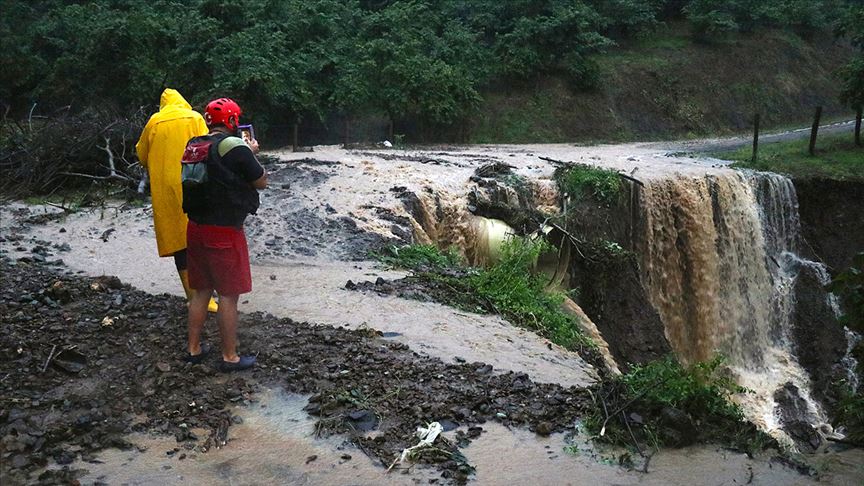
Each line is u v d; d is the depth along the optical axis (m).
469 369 5.76
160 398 5.06
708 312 17.17
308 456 4.39
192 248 5.36
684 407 4.73
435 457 4.32
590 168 15.81
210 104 5.37
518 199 14.11
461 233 12.49
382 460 4.32
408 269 9.55
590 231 14.77
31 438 4.41
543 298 9.74
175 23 24.17
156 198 6.19
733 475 4.10
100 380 5.29
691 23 35.38
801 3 37.78
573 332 8.70
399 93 24.88
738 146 25.39
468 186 13.61
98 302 6.94
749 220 18.47
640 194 15.83
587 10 31.47
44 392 5.11
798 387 17.92
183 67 23.25
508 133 27.81
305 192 12.33
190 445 4.51
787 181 19.56
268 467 4.26
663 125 30.86
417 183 13.14
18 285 7.55
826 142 23.44
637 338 13.20
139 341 5.94
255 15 25.45
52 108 24.20
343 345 6.11
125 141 13.86
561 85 29.92
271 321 6.63
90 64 23.69
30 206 12.26
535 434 4.67
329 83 24.89
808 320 18.95
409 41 26.02
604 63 32.16
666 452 4.41
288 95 22.83
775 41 36.34
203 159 5.17
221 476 4.16
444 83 25.80
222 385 5.29
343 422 4.78
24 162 13.63
